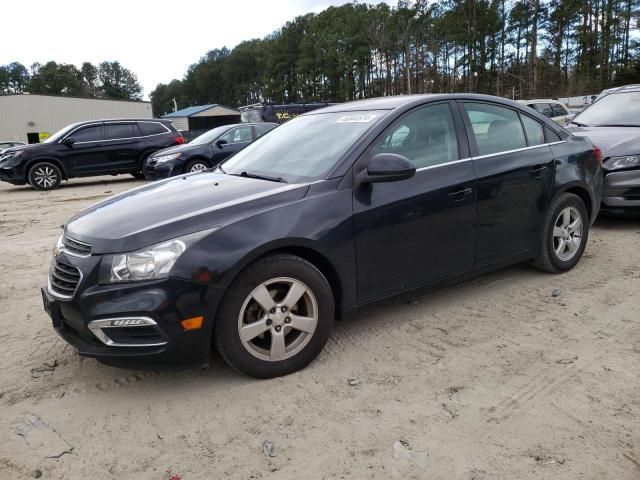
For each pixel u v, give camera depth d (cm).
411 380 313
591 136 680
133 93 15725
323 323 327
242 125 1325
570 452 245
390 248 353
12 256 641
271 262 304
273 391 306
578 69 6369
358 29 8200
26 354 369
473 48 6988
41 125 4903
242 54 12594
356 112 401
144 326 281
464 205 387
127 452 259
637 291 437
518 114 448
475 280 475
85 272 287
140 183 1479
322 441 261
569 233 476
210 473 242
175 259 283
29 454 260
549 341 355
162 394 310
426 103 392
